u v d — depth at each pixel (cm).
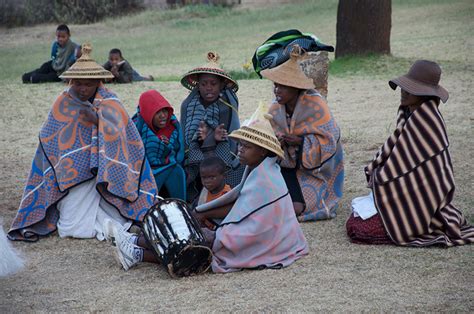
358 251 956
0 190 1338
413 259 916
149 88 2353
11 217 1172
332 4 4819
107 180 1031
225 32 4138
